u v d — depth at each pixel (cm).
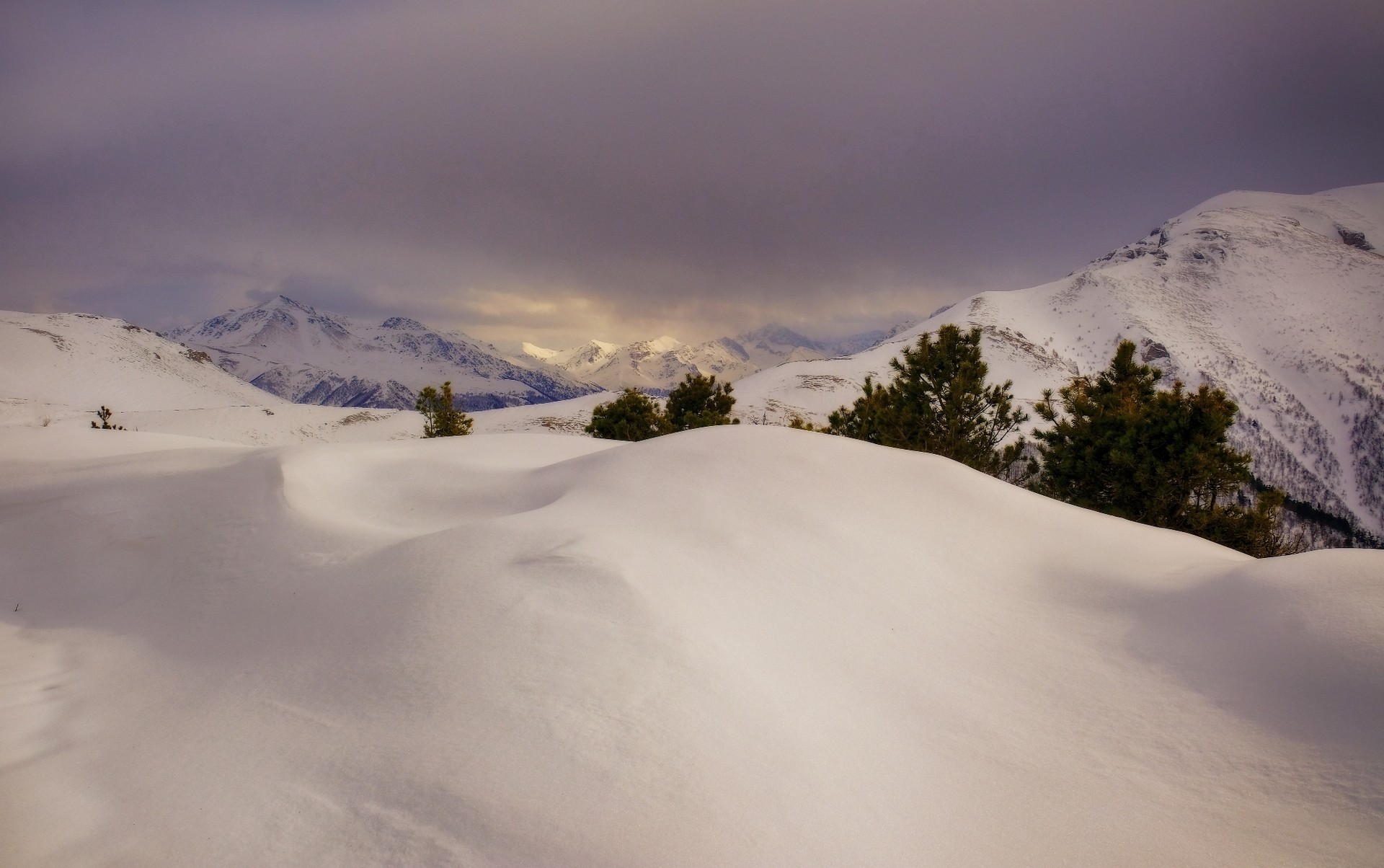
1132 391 1653
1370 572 608
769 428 1042
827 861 344
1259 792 426
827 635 593
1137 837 389
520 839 336
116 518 889
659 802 364
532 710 430
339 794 377
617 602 543
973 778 441
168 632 624
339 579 655
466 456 1195
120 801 384
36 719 479
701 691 457
